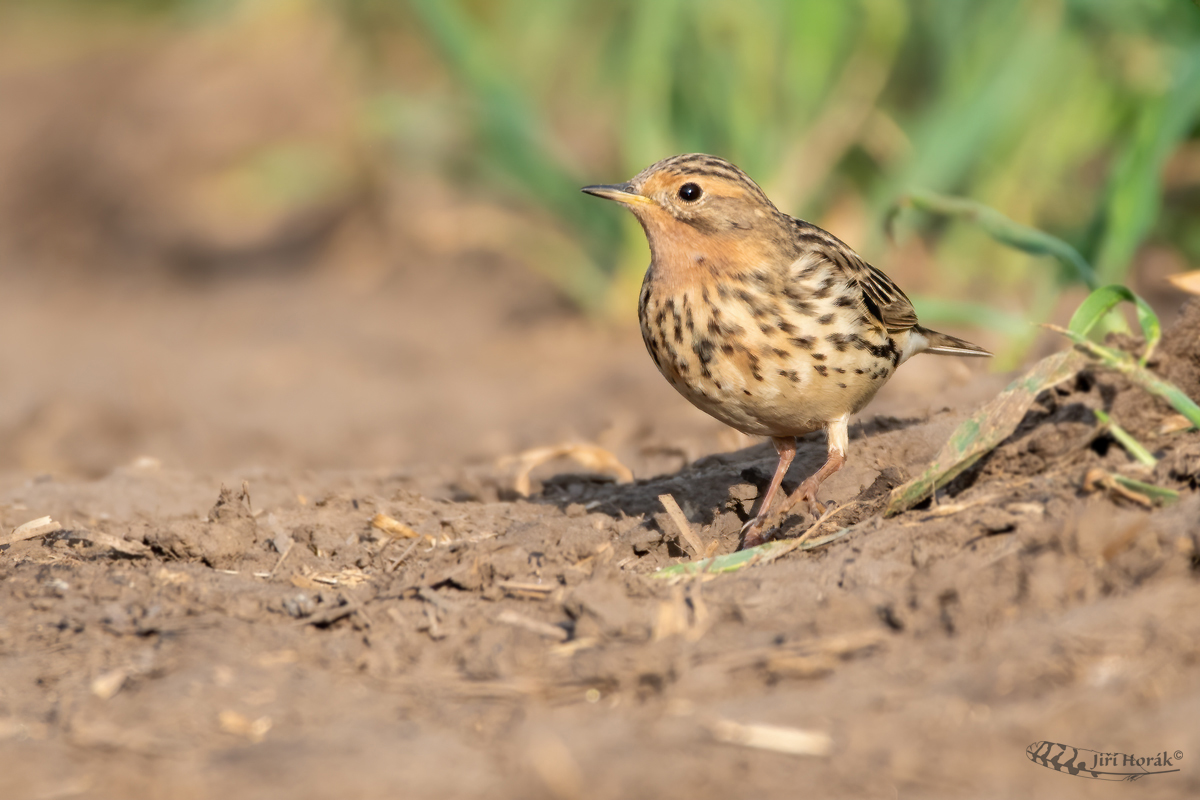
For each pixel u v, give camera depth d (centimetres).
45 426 1745
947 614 666
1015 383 821
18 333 2472
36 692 674
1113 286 855
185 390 1945
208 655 697
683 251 934
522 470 1212
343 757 582
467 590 793
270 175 3042
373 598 793
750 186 941
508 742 593
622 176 2116
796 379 927
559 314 2267
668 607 711
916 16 1966
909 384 1478
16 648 732
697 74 1978
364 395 1862
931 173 1822
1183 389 905
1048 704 570
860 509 862
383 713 634
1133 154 1355
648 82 1986
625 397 1697
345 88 3041
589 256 2198
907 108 2067
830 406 945
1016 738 552
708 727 582
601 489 1103
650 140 1998
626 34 2117
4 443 1673
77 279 2930
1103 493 766
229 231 3062
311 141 3192
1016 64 1806
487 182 2580
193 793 561
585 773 552
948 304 1336
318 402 1836
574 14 2397
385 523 957
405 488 1188
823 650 647
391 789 553
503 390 1839
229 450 1606
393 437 1622
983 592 670
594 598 724
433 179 2812
